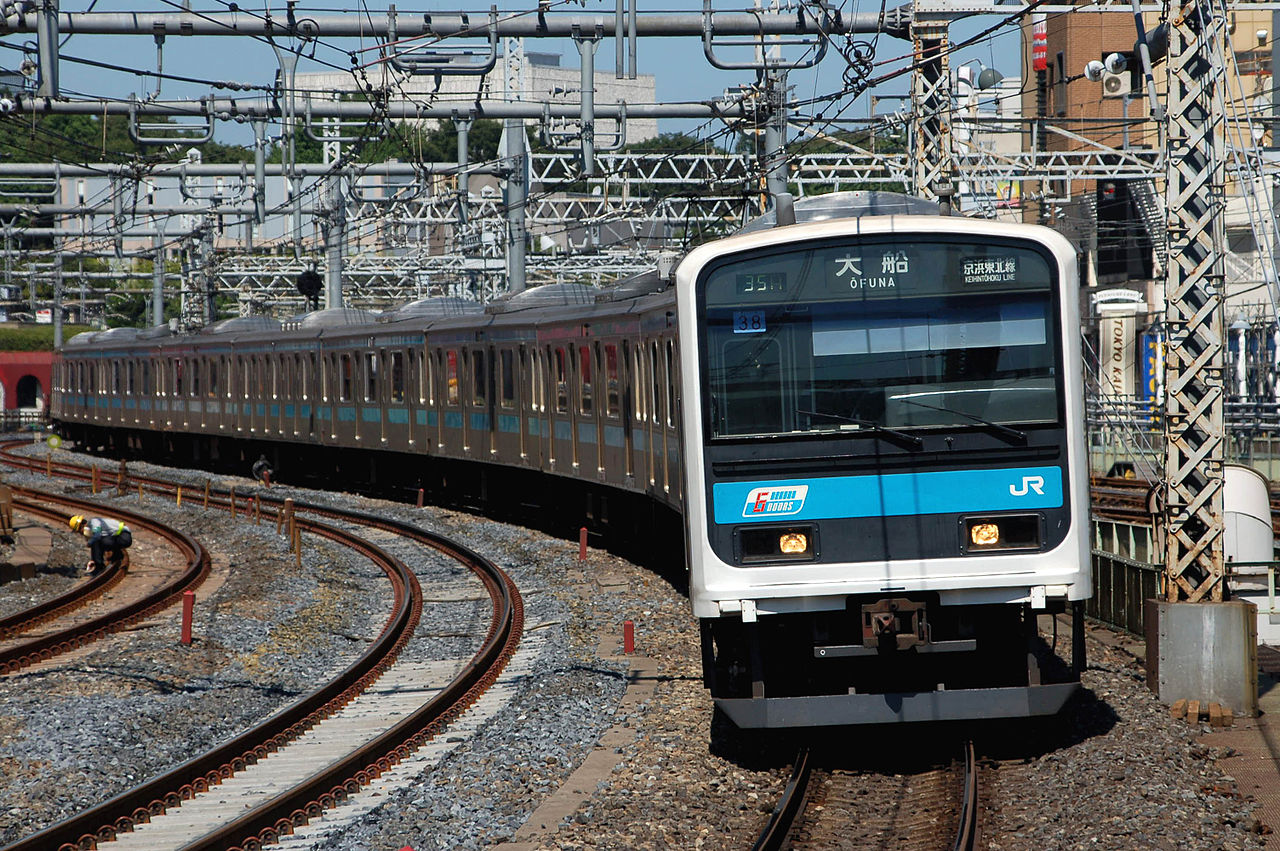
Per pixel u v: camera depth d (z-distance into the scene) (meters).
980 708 36.25
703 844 30.67
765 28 71.62
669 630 57.28
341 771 37.41
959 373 37.25
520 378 91.75
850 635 38.12
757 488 37.34
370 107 82.62
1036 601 36.78
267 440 136.75
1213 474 42.50
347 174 108.38
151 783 36.06
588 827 31.58
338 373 122.50
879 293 37.41
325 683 53.66
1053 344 37.16
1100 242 156.25
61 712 46.06
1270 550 61.38
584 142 74.44
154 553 94.31
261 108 81.12
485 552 87.62
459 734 43.50
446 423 104.88
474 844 31.53
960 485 37.12
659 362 62.81
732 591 37.22
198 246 177.25
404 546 91.25
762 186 80.81
